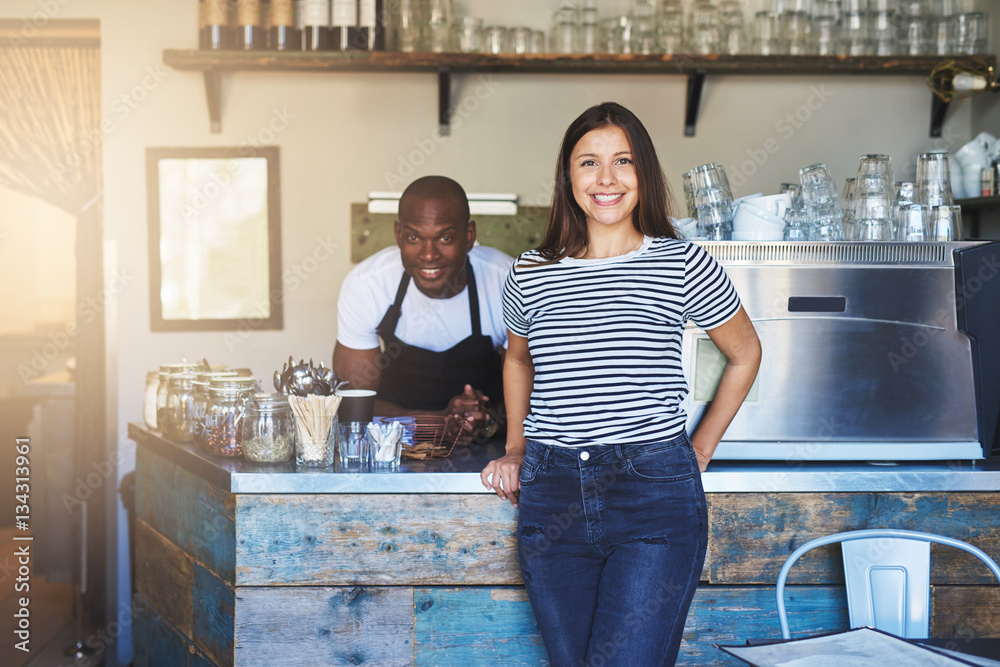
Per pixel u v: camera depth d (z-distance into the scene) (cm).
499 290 254
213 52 287
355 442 179
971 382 180
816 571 173
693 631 173
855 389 179
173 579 205
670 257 146
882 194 192
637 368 141
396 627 172
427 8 294
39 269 586
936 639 127
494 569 171
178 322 315
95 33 317
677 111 314
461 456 191
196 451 196
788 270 178
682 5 303
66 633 323
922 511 173
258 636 171
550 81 314
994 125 296
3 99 321
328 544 170
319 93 313
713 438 163
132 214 313
